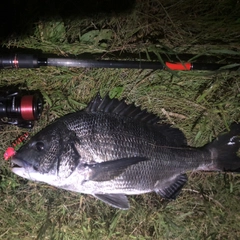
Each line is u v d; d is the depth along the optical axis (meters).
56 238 0.53
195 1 0.53
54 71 0.53
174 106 0.55
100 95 0.53
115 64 0.49
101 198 0.48
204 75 0.52
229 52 0.51
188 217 0.56
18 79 0.53
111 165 0.47
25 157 0.46
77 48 0.53
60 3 0.52
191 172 0.56
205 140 0.56
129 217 0.55
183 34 0.54
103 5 0.53
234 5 0.53
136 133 0.49
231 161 0.53
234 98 0.55
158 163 0.49
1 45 0.52
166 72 0.54
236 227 0.55
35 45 0.53
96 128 0.47
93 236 0.54
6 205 0.53
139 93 0.54
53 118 0.54
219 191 0.56
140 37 0.54
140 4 0.53
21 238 0.53
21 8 0.52
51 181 0.46
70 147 0.46
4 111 0.46
